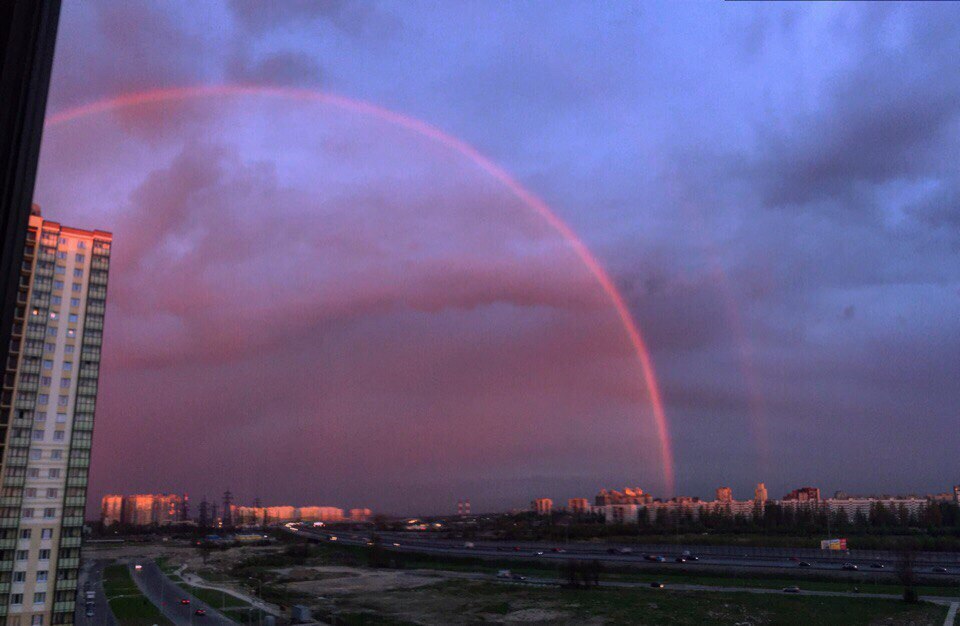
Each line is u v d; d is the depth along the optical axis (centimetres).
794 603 6512
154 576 8700
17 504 4788
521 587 8262
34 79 513
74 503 5016
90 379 5209
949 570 7619
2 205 481
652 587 7850
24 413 4903
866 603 6344
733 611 6350
